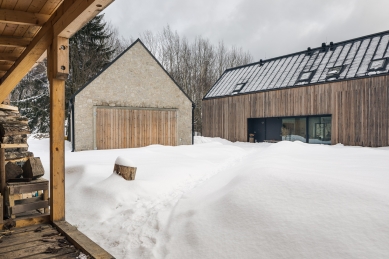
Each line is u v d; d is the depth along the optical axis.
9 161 4.48
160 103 15.66
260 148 15.68
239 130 20.45
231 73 23.91
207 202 3.84
